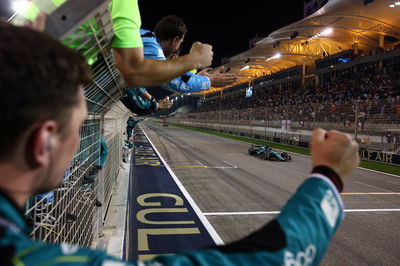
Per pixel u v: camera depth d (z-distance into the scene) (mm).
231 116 34344
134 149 16172
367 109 14602
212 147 19047
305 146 18656
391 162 12594
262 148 14578
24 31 379
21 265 320
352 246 4301
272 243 437
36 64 345
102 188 3307
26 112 335
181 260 410
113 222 4680
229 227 4910
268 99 41344
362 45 30375
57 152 400
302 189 536
